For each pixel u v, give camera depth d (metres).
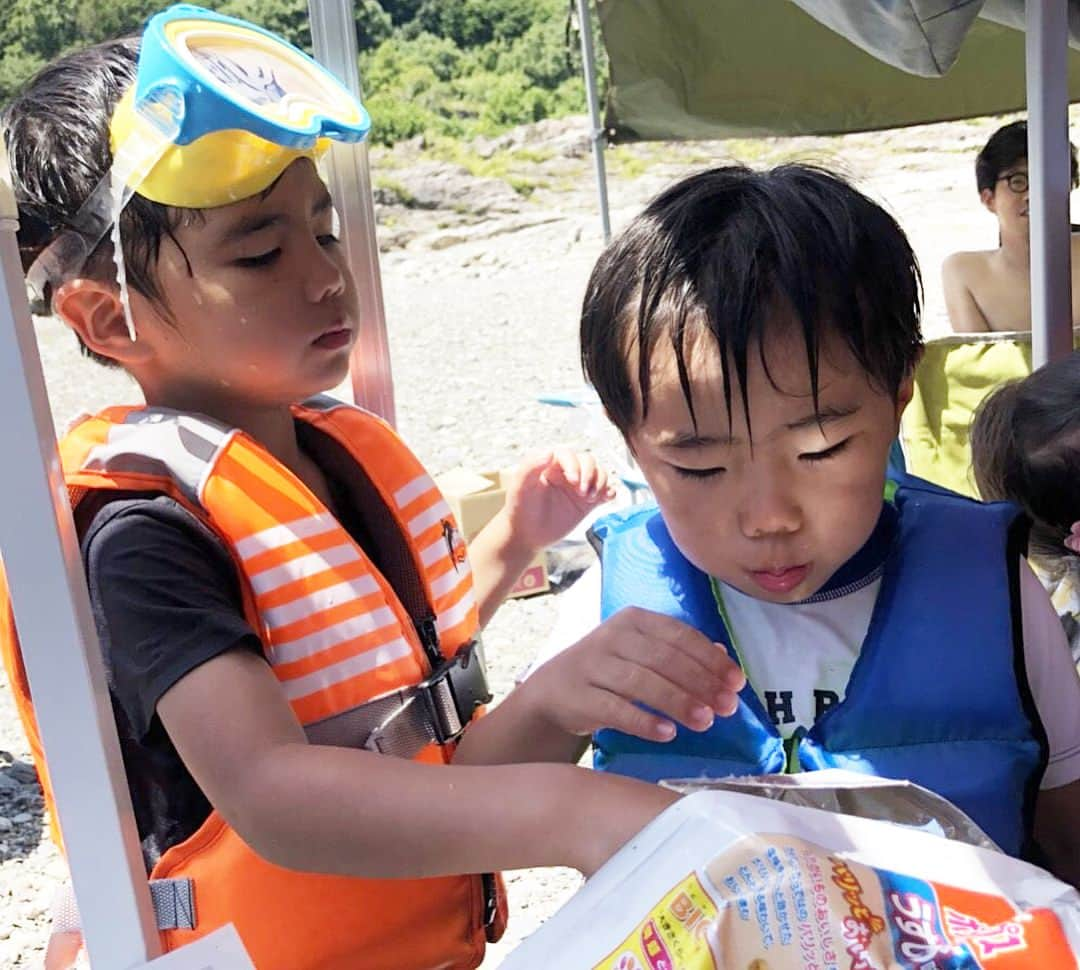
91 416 1.40
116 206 1.25
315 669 1.32
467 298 16.27
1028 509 1.60
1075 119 9.66
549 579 5.23
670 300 1.02
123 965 0.98
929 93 3.52
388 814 1.01
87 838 0.95
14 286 0.88
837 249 1.02
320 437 1.57
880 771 1.18
